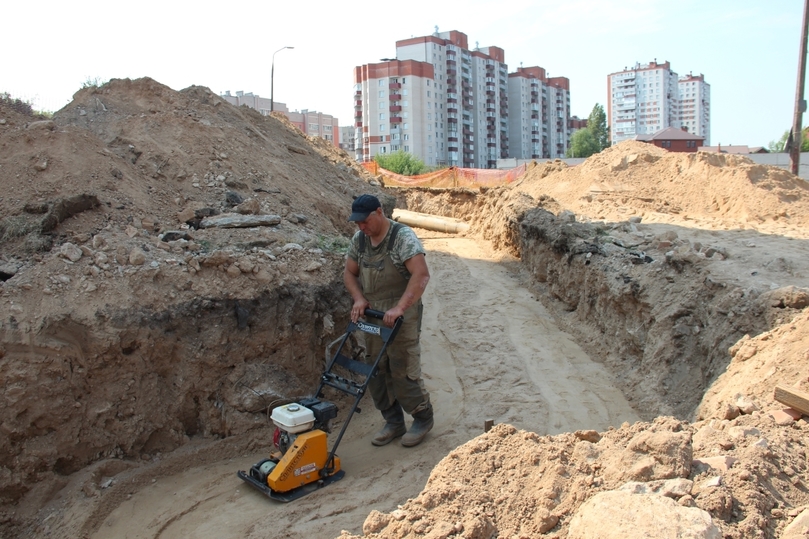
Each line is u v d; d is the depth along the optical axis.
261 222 6.82
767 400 3.94
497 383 6.89
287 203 7.95
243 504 4.45
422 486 4.66
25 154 6.40
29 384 4.35
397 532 2.94
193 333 5.18
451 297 10.38
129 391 4.81
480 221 16.84
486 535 2.83
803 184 11.84
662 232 9.60
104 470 4.61
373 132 60.22
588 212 12.44
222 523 4.22
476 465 3.38
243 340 5.41
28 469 4.32
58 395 4.47
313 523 4.17
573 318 8.91
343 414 5.98
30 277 4.82
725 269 6.58
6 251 5.27
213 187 7.51
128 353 4.85
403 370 5.21
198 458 5.02
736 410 3.84
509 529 2.87
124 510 4.40
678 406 5.75
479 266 12.65
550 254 10.23
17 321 4.47
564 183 15.46
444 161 63.09
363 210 4.84
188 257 5.50
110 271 5.10
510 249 13.18
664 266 7.18
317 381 5.92
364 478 4.80
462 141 64.94
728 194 11.85
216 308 5.30
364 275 5.16
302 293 5.84
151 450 4.95
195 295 5.27
